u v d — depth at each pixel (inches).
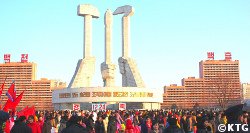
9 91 1048.8
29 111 1176.8
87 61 5236.2
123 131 1230.9
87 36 5285.4
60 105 5002.5
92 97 4677.7
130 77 5172.2
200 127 746.2
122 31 5319.9
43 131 1095.0
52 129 1148.5
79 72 5172.2
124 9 5315.0
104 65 5098.4
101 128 1253.7
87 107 4867.1
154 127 1051.3
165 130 687.7
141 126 1125.1
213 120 1144.8
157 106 5191.9
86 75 5191.9
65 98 4835.1
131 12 5255.9
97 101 4682.6
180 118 1348.4
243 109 525.0
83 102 4783.5
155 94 4958.2
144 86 5123.0
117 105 4761.3
